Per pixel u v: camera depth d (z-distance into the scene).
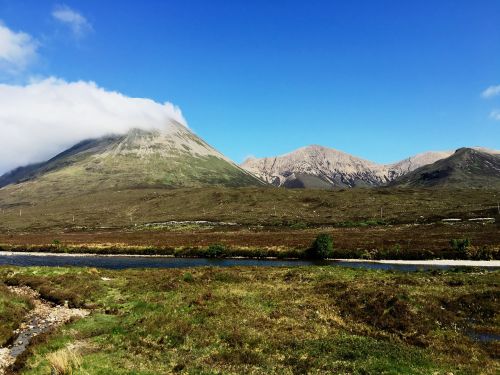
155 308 31.66
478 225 111.56
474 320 27.27
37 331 28.02
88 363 20.23
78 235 153.25
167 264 80.44
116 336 25.05
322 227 145.12
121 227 182.88
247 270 51.50
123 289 41.25
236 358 20.47
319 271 47.66
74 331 26.42
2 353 23.44
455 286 35.69
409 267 65.50
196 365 19.80
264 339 23.19
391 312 27.81
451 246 77.00
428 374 18.12
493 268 59.28
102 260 90.50
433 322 26.50
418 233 103.81
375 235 104.00
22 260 92.56
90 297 38.59
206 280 43.28
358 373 18.30
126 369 19.44
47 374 18.98
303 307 30.42
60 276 48.16
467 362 19.97
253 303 31.66
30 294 41.47
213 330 24.81
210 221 180.75
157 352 21.91
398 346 22.14
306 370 18.80
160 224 181.25
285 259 83.56
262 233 128.50
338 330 25.31
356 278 41.94
